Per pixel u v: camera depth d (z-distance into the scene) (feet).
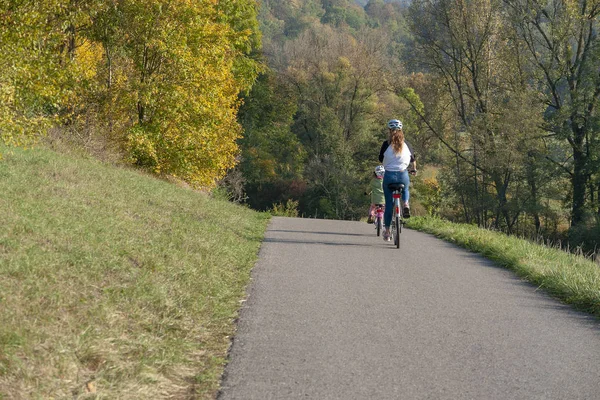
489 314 22.38
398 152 37.60
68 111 63.46
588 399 14.62
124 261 22.27
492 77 148.56
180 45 68.85
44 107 57.57
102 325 16.25
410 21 151.23
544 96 140.15
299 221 55.77
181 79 71.72
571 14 129.18
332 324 19.95
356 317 20.92
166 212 37.68
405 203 38.04
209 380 14.71
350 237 43.04
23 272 17.63
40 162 41.98
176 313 18.95
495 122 142.00
